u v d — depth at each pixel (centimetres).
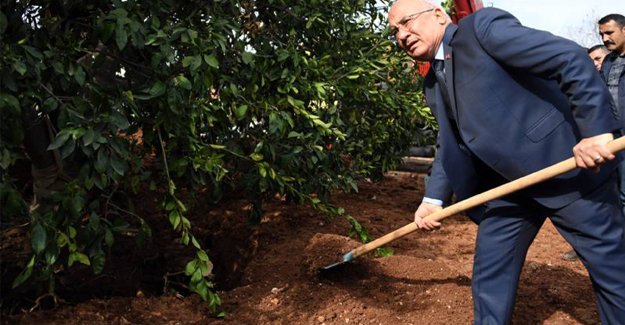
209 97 386
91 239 330
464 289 383
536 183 272
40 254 321
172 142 359
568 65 252
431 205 339
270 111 395
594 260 284
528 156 278
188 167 376
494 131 278
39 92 307
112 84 389
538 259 475
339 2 478
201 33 360
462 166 312
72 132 296
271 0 421
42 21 321
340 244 431
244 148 435
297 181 434
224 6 407
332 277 404
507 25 267
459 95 284
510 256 308
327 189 478
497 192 288
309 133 429
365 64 490
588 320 361
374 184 756
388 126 588
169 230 517
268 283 404
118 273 457
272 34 453
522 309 375
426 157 880
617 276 282
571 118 276
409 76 599
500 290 309
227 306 375
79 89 333
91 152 308
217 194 416
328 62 481
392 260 426
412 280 401
